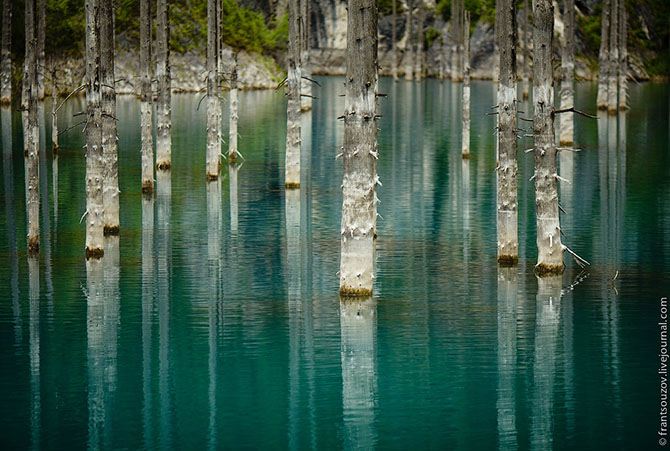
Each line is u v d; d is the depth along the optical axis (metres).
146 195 27.55
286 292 17.58
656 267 19.33
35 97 19.77
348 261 17.16
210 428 11.70
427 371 13.54
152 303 16.78
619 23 58.94
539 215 18.73
